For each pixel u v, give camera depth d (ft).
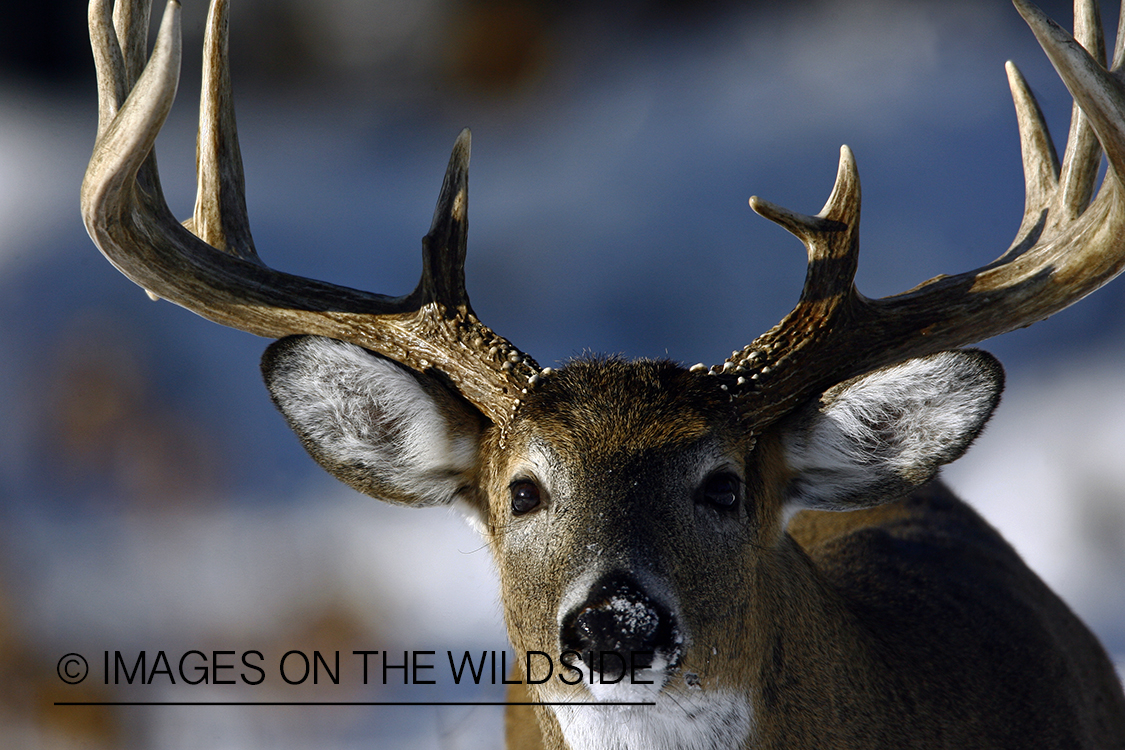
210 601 46.73
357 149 105.60
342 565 50.37
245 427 65.10
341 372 24.77
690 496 22.57
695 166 92.89
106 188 23.06
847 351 24.49
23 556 50.42
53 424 60.95
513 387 24.18
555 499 22.65
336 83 116.67
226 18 27.04
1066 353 66.80
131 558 50.93
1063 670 26.58
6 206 85.92
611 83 110.42
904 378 23.82
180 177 94.58
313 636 44.04
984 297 25.02
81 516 57.31
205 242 25.98
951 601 26.55
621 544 21.49
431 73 114.93
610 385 23.62
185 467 60.85
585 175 93.45
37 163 93.61
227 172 27.32
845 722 23.41
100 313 71.15
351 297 25.99
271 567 50.19
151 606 46.09
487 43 113.70
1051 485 54.90
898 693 23.93
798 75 104.94
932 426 24.26
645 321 77.46
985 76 100.73
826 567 27.58
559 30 114.21
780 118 98.48
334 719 39.40
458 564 50.67
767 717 22.98
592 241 84.23
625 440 22.72
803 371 24.29
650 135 99.91
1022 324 25.07
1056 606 29.40
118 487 59.77
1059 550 51.57
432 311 25.17
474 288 80.94
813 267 24.70
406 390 24.85
